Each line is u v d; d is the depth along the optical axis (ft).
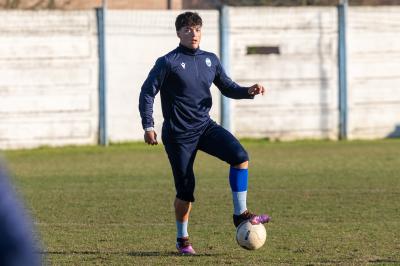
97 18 152.05
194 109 58.13
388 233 67.72
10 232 16.25
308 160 129.59
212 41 157.28
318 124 162.81
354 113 164.45
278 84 160.35
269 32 159.74
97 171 118.01
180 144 58.18
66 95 151.53
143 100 57.93
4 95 148.25
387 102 166.30
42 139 150.82
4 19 147.43
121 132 154.81
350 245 62.13
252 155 137.59
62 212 81.30
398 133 167.12
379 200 87.92
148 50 154.30
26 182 105.81
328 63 162.30
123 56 153.38
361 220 74.90
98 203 87.51
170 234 68.49
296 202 86.89
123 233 69.05
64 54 150.92
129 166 124.06
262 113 159.84
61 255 58.80
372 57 164.76
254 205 84.89
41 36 149.48
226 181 106.01
